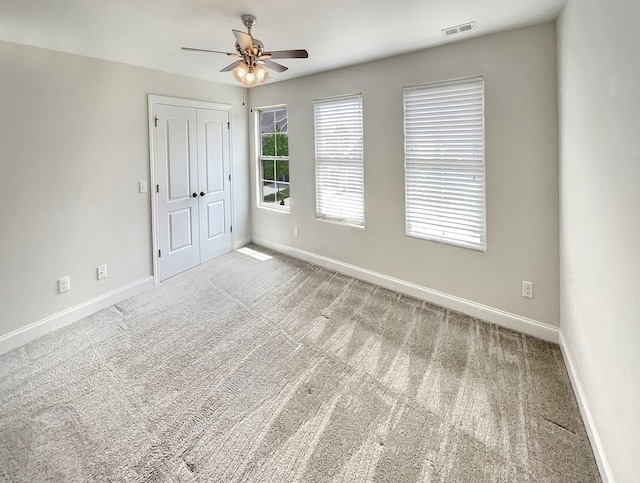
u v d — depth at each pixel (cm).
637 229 131
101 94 360
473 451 186
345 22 271
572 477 170
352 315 349
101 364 271
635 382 134
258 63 300
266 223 568
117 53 341
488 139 306
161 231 439
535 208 288
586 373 202
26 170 302
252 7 246
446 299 359
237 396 233
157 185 430
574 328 232
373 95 388
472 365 263
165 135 434
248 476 174
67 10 242
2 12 240
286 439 197
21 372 261
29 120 302
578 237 218
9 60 287
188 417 214
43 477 174
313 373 257
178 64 389
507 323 316
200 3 238
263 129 558
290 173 512
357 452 187
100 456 186
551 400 223
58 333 320
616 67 149
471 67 309
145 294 409
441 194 348
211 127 501
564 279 262
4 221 289
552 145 273
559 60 255
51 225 323
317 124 461
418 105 352
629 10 134
